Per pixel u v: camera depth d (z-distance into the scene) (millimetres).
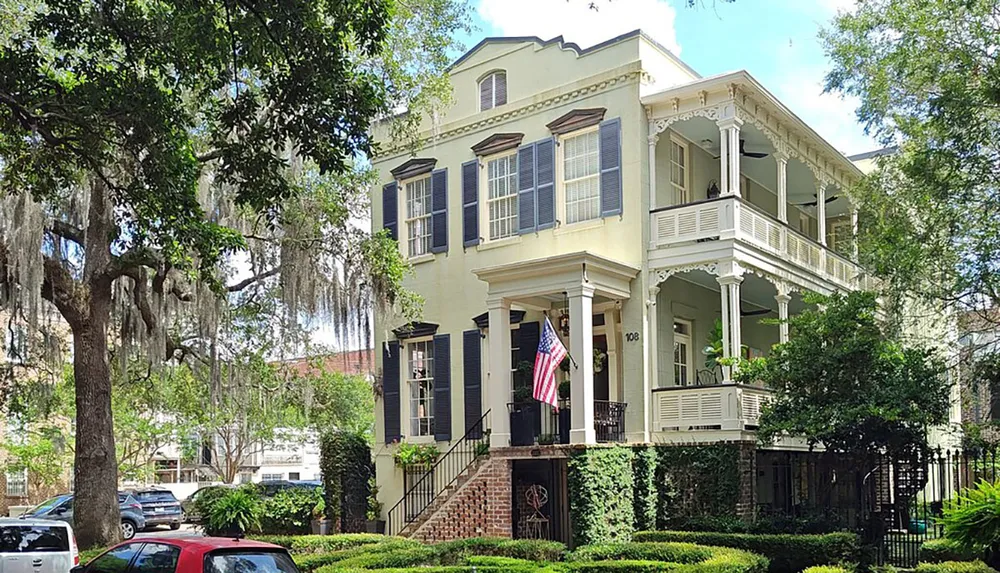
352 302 20859
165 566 9969
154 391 29562
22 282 16266
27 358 22594
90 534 17828
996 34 17906
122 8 12109
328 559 15203
